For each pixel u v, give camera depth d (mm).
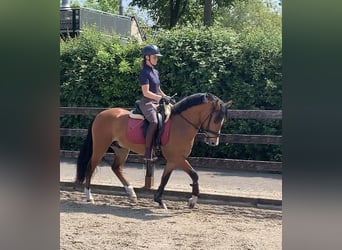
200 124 5941
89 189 6391
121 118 6273
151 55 5895
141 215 5566
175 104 6023
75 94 10266
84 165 6383
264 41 8773
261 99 8852
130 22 19141
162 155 6059
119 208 5992
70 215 5496
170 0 22484
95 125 6406
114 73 9891
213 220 5312
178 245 4160
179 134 5883
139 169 8617
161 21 23641
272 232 4711
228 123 8953
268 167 6520
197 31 9266
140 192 6762
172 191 6520
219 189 6723
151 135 5910
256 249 4012
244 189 6723
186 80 9234
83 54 10234
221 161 6711
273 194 6297
